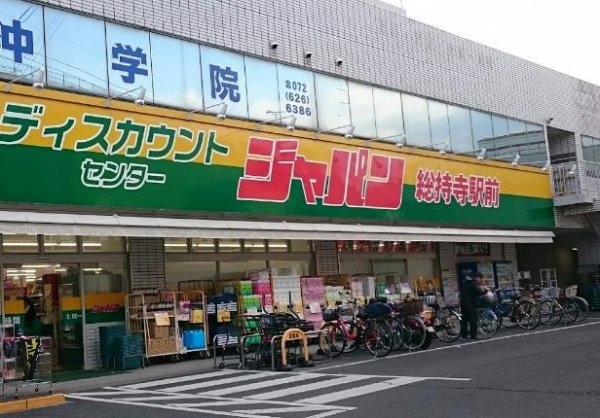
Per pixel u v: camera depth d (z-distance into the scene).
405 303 15.27
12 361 10.50
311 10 17.64
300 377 11.34
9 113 11.18
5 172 11.06
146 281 14.88
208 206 13.97
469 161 21.28
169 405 9.25
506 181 22.72
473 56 22.88
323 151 16.55
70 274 14.07
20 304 13.28
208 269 16.20
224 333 15.25
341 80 17.97
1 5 11.65
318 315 16.86
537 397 8.11
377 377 10.64
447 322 15.48
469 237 20.62
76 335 13.99
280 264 17.72
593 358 11.29
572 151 27.23
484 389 8.87
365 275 19.59
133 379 12.38
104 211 12.56
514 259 25.84
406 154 18.97
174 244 15.55
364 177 17.55
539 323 18.80
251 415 8.13
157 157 13.23
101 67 12.95
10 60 11.63
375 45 19.25
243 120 15.07
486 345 14.41
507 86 24.11
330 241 18.92
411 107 19.94
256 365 13.15
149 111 13.20
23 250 13.25
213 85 14.87
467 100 22.12
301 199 15.88
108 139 12.48
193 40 14.66
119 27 13.37
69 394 11.00
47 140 11.65
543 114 25.62
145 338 14.01
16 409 9.66
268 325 13.12
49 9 12.33
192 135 13.86
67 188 11.84
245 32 15.83
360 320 14.38
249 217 15.02
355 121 18.06
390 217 18.16
